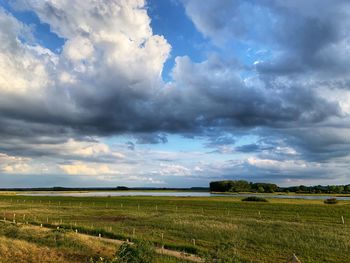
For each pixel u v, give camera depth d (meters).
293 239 37.50
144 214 62.28
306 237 38.62
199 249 32.91
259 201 95.81
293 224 47.38
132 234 41.38
